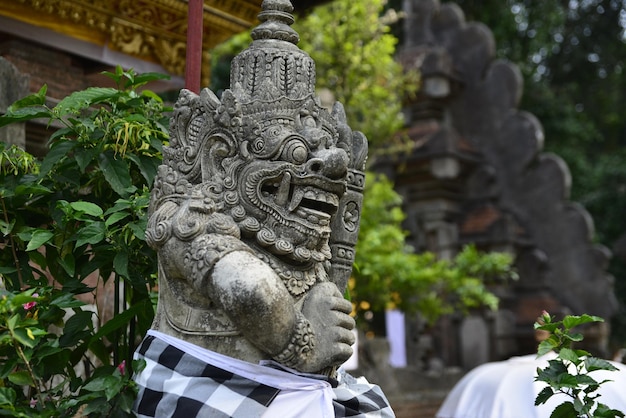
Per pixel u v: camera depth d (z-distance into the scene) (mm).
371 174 9719
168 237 2496
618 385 4461
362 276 8555
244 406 2377
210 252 2404
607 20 19484
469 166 11641
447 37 12188
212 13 5934
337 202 2633
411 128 11719
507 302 11180
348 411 2623
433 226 11344
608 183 16891
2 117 3066
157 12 5727
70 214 2883
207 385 2416
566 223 11430
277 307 2371
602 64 19609
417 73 11219
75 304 2680
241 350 2463
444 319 11102
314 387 2502
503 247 11070
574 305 11258
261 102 2623
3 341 2453
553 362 2840
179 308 2527
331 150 2562
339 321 2531
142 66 5855
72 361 3074
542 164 11602
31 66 5336
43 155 4184
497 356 10930
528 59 17703
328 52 10297
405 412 9109
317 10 10398
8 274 3104
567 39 19609
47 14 5250
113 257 3016
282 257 2570
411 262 8859
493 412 4898
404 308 9141
